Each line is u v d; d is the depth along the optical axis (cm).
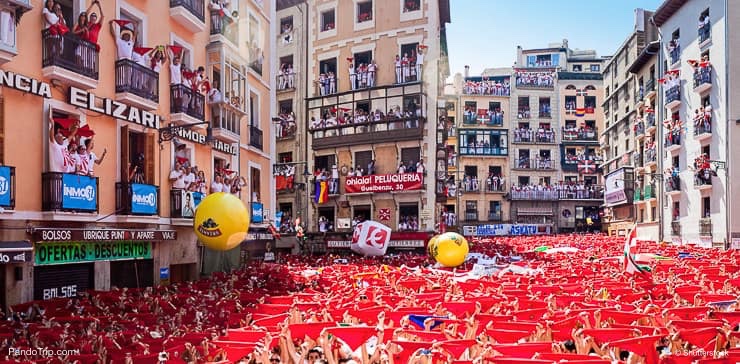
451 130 7075
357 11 3838
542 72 7356
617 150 5969
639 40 5275
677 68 4212
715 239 3588
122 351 764
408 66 3594
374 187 3578
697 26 3897
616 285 1433
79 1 1572
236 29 2453
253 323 975
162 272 1895
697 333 796
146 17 1855
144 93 1750
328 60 3944
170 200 1919
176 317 1055
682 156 4109
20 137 1365
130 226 1733
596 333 790
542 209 6988
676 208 4247
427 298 1246
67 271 1527
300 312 1034
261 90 2786
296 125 3984
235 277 1783
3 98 1320
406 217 3556
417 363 699
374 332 837
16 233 1330
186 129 2005
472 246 3791
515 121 7256
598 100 7350
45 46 1434
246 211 1422
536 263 2312
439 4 4128
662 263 2241
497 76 7525
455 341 726
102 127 1631
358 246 2800
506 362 620
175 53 1981
